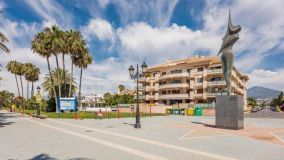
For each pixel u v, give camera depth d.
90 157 9.25
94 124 23.16
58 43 44.66
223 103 19.88
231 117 19.23
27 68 76.56
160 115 42.97
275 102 123.31
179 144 12.04
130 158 9.09
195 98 66.62
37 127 20.38
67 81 59.41
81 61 50.06
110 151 10.34
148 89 77.25
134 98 91.94
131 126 21.20
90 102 100.56
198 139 13.74
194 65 67.38
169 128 19.64
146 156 9.41
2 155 9.55
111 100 95.00
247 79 92.94
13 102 89.19
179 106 54.78
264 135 15.62
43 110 60.47
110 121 27.05
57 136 14.91
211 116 41.38
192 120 29.62
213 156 9.44
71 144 12.04
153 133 16.33
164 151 10.32
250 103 127.31
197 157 9.24
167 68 73.50
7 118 33.38
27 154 9.73
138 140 13.29
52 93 58.75
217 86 63.38
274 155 9.73
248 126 21.75
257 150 10.69
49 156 9.41
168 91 72.88
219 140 13.44
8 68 76.56
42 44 45.72
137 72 20.42
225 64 20.62
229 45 20.59
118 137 14.44
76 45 46.09
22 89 76.75
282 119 33.06
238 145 11.89
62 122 25.67
